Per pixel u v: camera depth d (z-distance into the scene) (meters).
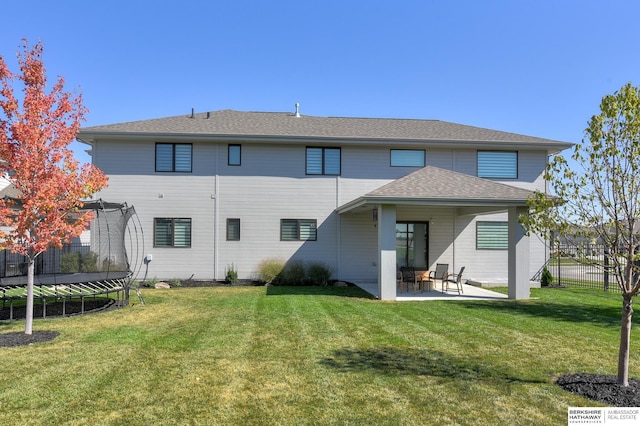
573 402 4.20
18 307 10.34
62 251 11.66
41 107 6.67
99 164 15.24
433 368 5.32
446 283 15.02
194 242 15.55
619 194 4.37
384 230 11.53
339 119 19.36
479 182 12.89
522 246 11.89
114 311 9.57
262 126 16.92
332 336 7.05
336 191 16.09
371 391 4.48
